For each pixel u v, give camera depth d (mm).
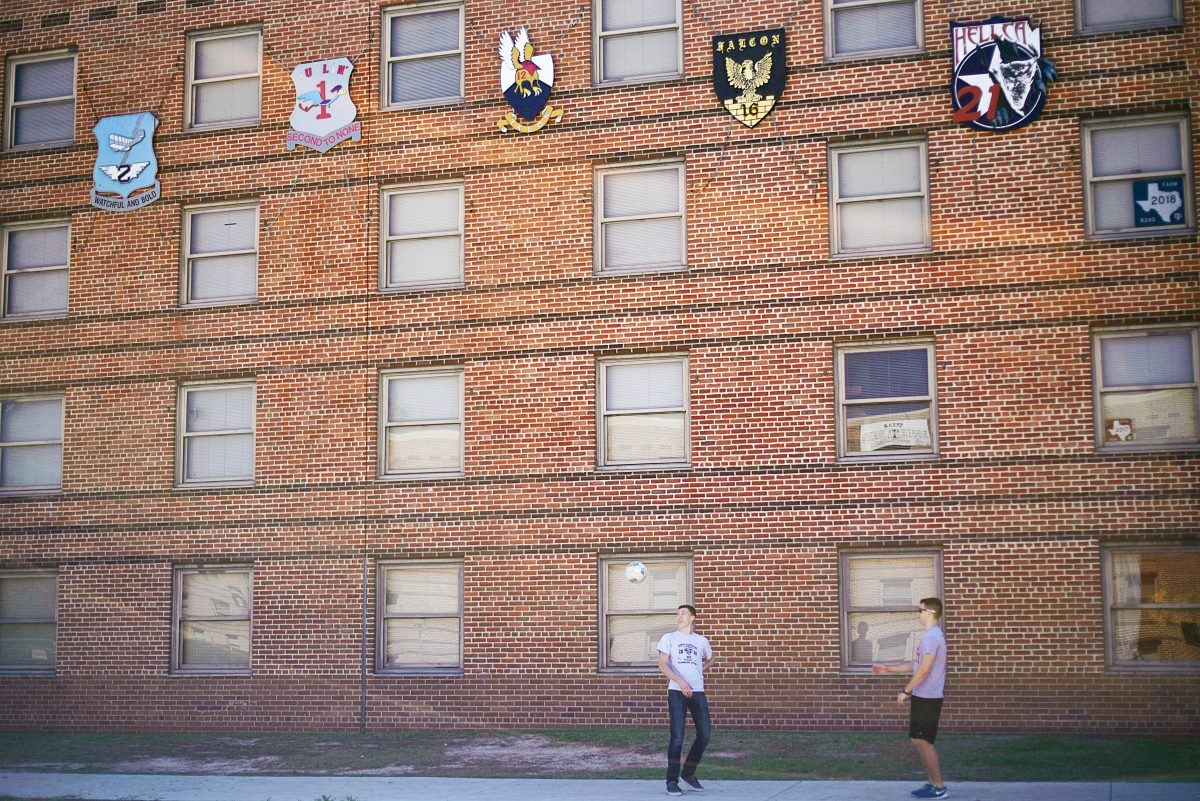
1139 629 19797
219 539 23453
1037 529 20125
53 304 25047
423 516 22594
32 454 24797
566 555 21906
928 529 20500
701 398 21609
